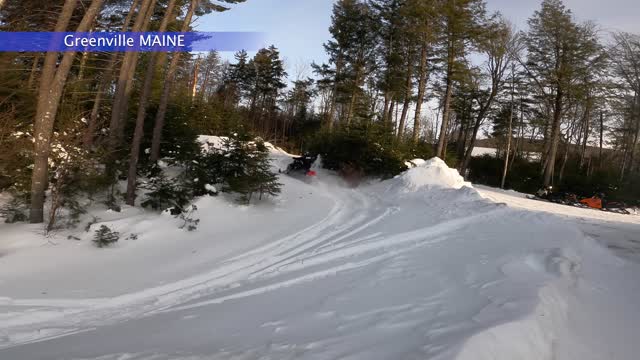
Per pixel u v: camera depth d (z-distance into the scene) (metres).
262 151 12.66
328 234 9.66
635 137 28.66
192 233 9.80
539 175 32.12
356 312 4.76
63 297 5.86
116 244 8.63
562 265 5.89
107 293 6.15
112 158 11.64
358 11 30.53
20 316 5.09
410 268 6.49
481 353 3.34
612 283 5.54
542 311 4.24
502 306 4.39
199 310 5.30
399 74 27.61
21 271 6.79
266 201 13.15
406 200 13.63
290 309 5.10
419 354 3.37
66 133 9.63
